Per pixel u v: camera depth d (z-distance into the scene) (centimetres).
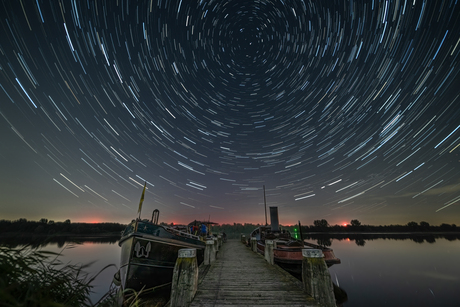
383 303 1049
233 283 607
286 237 1659
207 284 598
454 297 1116
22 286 208
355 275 1623
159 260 869
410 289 1266
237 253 1393
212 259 1003
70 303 233
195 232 1513
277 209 1908
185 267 467
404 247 3628
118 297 294
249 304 436
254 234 2056
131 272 772
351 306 1014
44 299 189
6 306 163
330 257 1067
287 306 420
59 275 245
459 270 1770
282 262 1074
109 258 2331
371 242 4784
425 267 1906
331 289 432
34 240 234
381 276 1589
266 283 605
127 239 855
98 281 1435
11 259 209
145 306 763
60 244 3045
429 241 5097
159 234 888
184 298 434
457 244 4234
